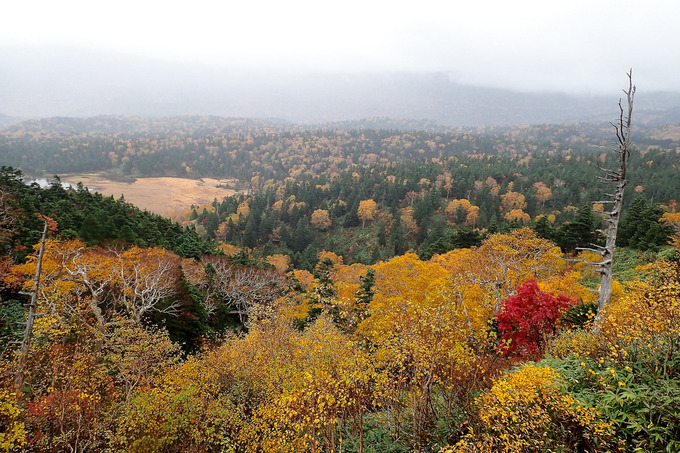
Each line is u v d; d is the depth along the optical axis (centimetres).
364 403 1010
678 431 540
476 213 10100
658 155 15088
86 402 1289
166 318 2462
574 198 11038
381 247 10244
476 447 664
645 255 3422
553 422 653
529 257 3195
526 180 13100
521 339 1201
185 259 4359
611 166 13812
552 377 671
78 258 2580
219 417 1249
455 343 932
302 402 902
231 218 12150
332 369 944
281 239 11300
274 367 1430
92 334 1850
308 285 5153
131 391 1366
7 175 4838
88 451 1195
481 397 791
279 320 1883
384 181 14162
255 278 4566
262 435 1202
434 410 940
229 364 1546
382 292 2428
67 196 5484
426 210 10725
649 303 735
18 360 1323
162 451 1206
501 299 1755
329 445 966
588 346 853
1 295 2397
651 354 691
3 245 2908
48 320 1642
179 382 1305
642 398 582
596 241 4588
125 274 2703
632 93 1322
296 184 15738
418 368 918
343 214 13112
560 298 1241
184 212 15975
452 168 16338
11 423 1055
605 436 590
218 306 3572
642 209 4834
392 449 949
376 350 1125
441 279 2106
